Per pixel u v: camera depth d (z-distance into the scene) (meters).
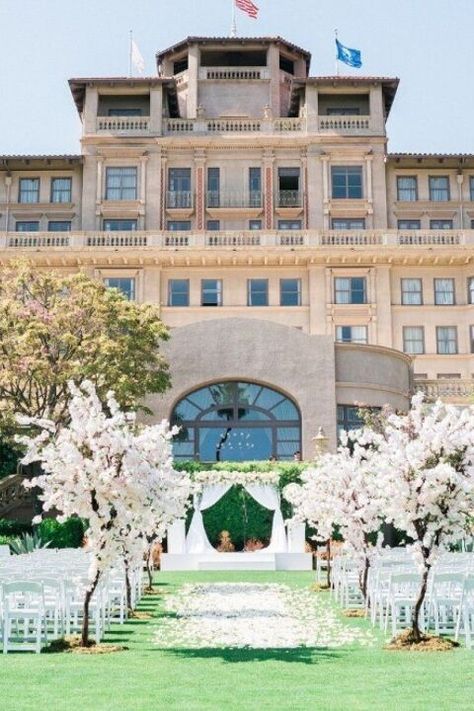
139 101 57.44
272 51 59.16
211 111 58.47
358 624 15.30
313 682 9.55
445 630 13.80
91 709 8.13
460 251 51.47
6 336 32.59
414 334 51.81
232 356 37.06
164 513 13.77
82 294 33.53
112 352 31.86
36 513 34.16
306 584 23.89
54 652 12.08
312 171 55.12
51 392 32.28
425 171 56.06
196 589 22.36
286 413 37.06
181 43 59.00
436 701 8.47
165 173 55.25
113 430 13.05
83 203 54.44
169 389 36.75
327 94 57.28
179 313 50.91
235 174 55.50
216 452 36.69
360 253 51.19
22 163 55.22
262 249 50.88
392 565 16.53
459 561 17.08
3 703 8.45
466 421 12.84
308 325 51.00
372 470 16.69
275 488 31.50
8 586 12.16
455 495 12.52
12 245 51.12
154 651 12.08
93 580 12.66
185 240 51.69
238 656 11.54
